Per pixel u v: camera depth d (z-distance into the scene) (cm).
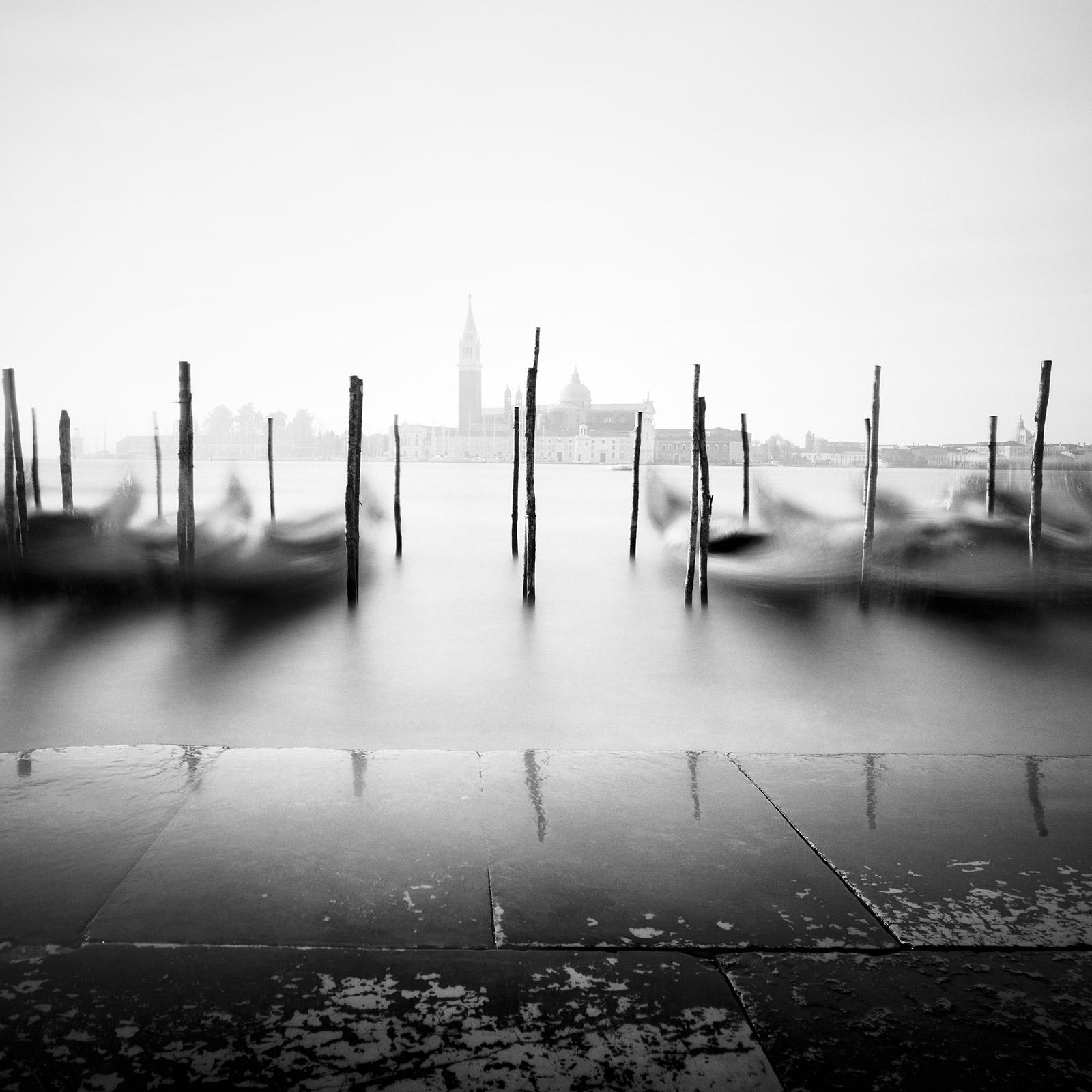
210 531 1867
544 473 12381
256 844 341
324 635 1147
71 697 806
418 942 270
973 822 372
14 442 1675
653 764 446
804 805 390
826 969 259
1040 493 1554
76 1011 235
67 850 335
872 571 1560
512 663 988
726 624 1252
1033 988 251
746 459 2492
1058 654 1036
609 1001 242
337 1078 210
